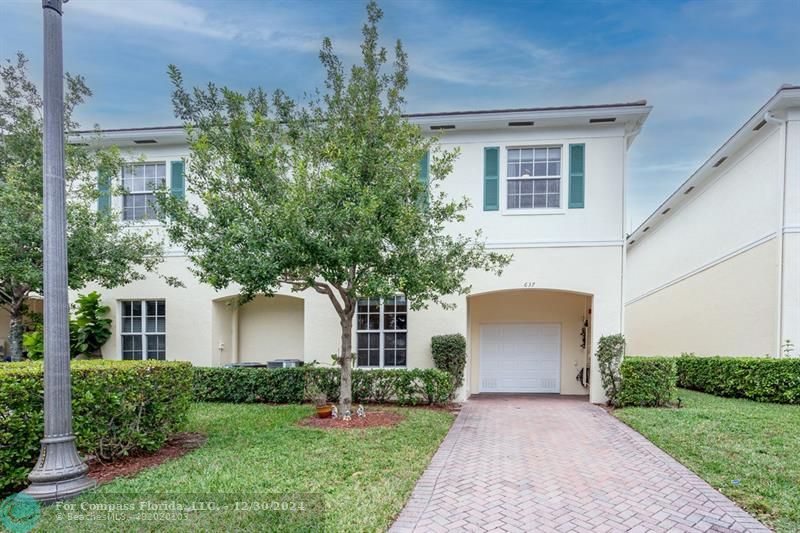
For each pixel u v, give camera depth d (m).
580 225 11.18
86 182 9.91
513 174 11.49
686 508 4.51
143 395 6.13
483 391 13.56
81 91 9.79
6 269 8.69
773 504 4.50
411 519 4.24
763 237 11.41
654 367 9.82
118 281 10.30
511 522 4.21
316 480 5.11
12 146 9.26
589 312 12.48
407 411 9.52
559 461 6.12
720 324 13.79
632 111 10.58
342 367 8.80
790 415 8.26
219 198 7.50
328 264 7.21
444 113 11.02
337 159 7.44
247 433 7.36
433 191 11.39
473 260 8.73
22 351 10.95
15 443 4.73
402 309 11.69
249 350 13.22
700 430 7.24
